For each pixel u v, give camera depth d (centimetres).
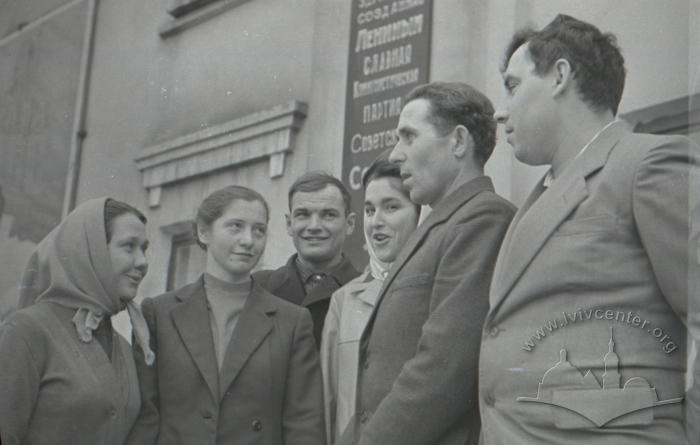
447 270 209
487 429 196
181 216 338
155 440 237
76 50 372
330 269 272
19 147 363
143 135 354
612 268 189
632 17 275
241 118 338
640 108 271
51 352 234
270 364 239
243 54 351
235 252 250
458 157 226
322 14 343
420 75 320
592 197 194
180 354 241
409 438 200
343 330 252
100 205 246
